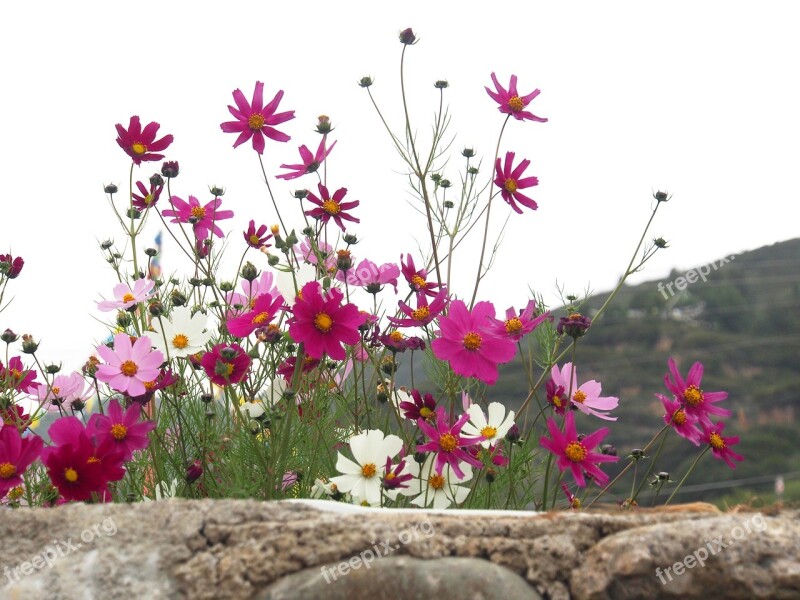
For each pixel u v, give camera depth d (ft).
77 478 2.66
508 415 3.15
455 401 3.14
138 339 3.06
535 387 3.29
